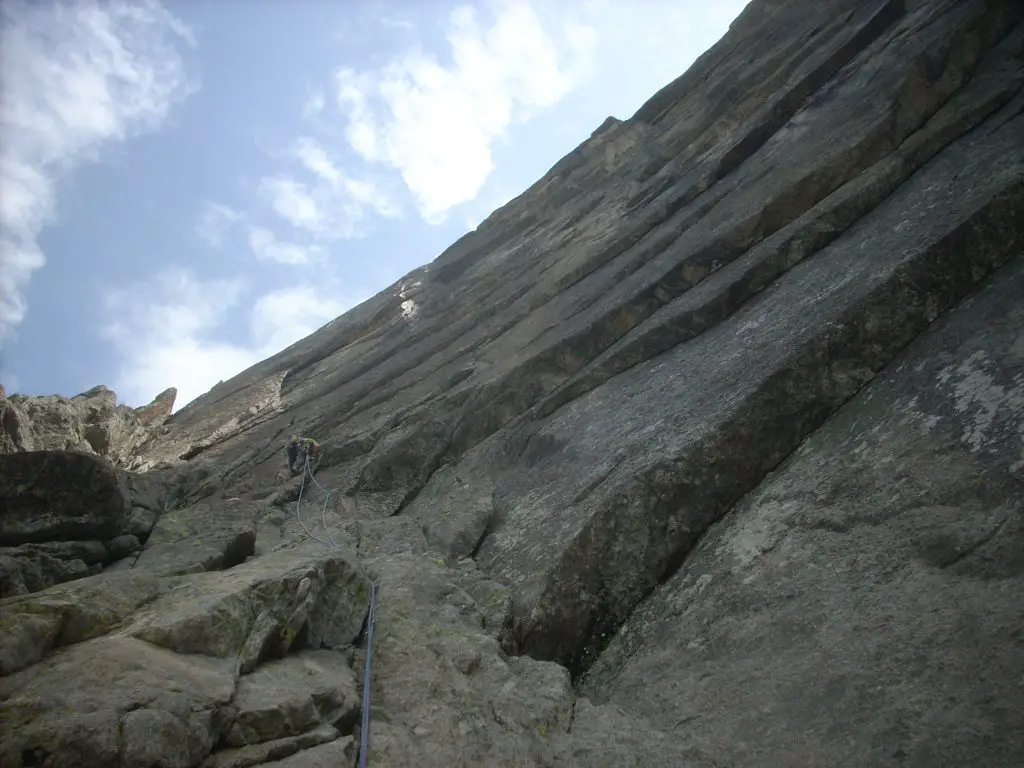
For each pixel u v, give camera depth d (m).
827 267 11.09
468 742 5.93
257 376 26.98
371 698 6.46
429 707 6.31
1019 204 9.07
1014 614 5.50
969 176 10.38
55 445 16.38
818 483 7.96
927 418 7.68
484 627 7.95
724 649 6.88
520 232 30.03
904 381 8.41
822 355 9.05
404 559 9.14
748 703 6.17
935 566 6.27
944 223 9.59
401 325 25.86
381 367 21.80
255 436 20.14
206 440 20.77
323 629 7.17
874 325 9.05
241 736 5.21
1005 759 4.74
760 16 29.94
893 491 7.20
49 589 6.26
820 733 5.59
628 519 8.59
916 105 12.94
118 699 4.89
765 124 17.55
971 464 6.82
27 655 5.35
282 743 5.23
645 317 14.10
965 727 5.04
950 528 6.44
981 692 5.18
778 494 8.24
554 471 11.09
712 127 21.64
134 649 5.47
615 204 23.64
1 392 16.72
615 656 7.75
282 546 10.50
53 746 4.47
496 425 14.27
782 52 22.75
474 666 6.97
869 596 6.42
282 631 6.55
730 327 11.70
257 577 6.86
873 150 12.96
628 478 8.95
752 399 8.95
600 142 31.78
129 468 18.88
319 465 15.85
